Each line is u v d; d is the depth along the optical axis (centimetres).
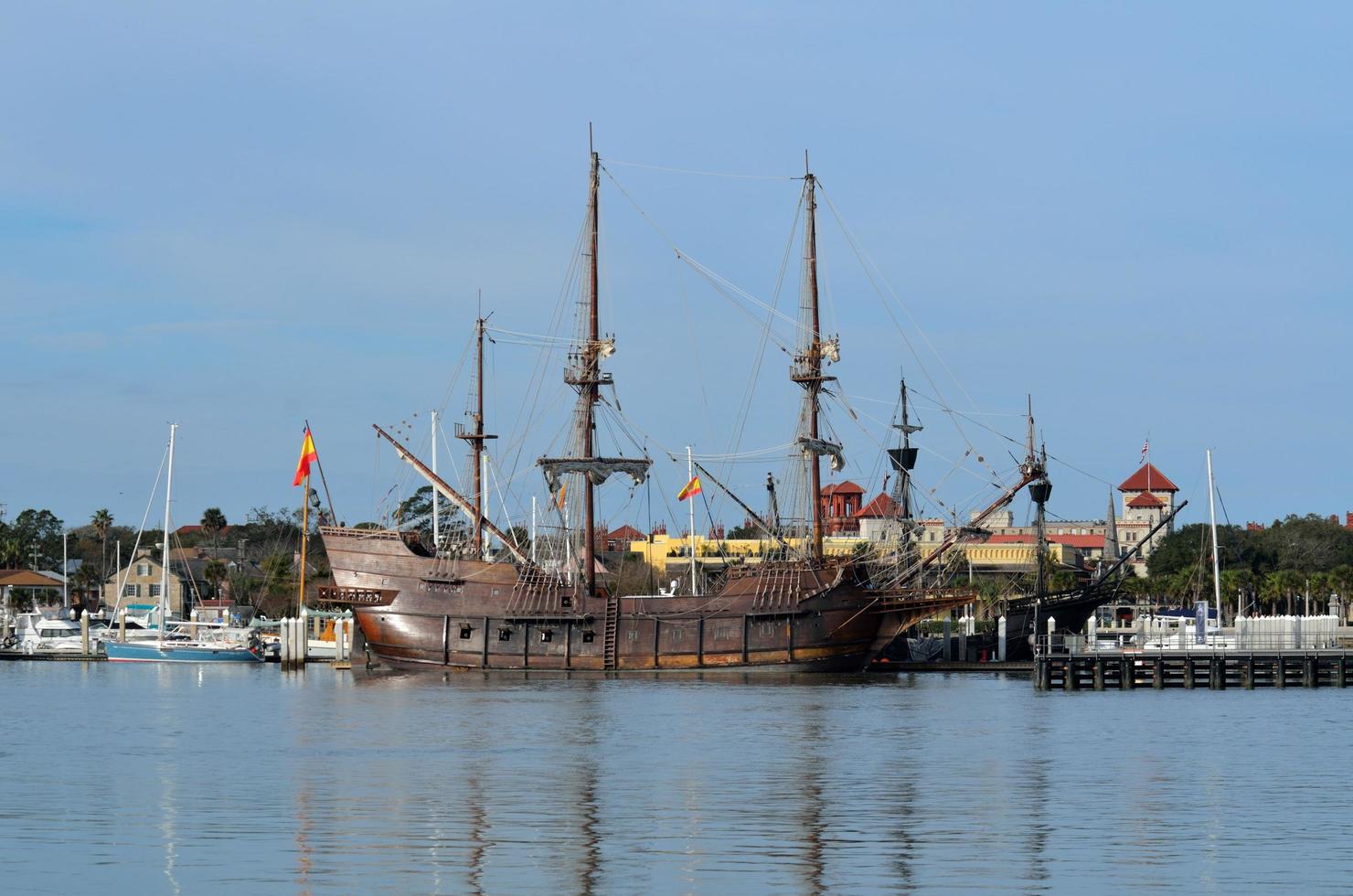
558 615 18750
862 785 8962
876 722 12650
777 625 18488
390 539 19475
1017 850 7012
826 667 18575
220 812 8056
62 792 8788
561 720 12925
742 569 18888
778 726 12369
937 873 6556
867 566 19412
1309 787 8844
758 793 8681
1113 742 11100
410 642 19250
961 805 8212
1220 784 9000
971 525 19925
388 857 6900
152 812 8062
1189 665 16588
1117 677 17375
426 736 11750
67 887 6350
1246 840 7231
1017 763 9962
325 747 11044
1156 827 7581
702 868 6675
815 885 6366
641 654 18638
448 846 7138
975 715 13275
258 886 6359
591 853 6962
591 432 19700
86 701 15738
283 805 8256
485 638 18950
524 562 19512
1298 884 6366
